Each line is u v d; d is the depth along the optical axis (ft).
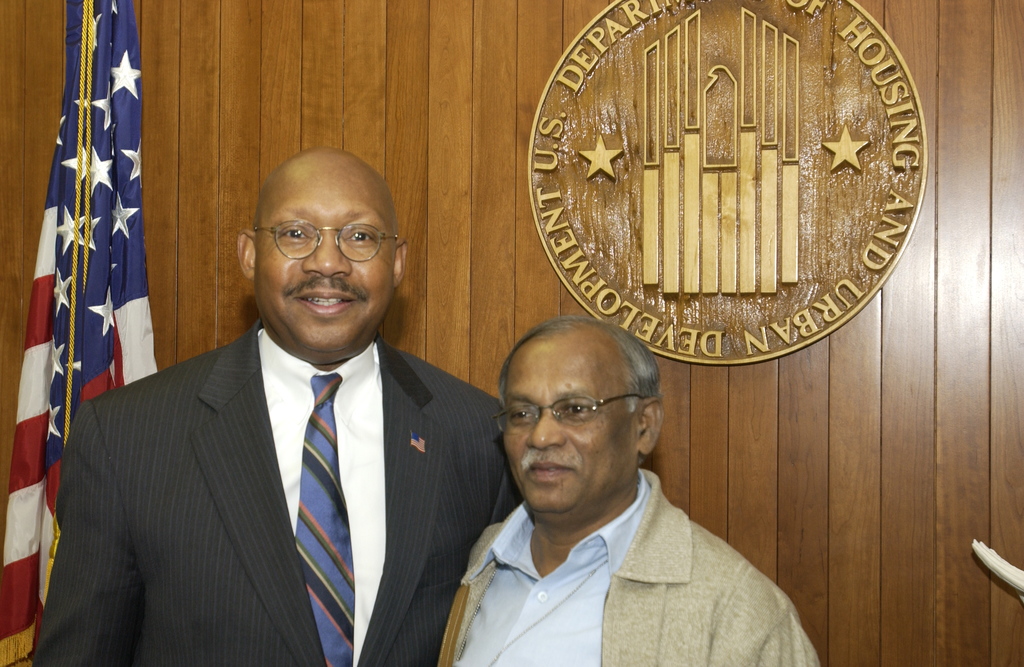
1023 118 7.16
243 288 8.34
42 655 4.50
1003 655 7.04
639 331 7.65
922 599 7.20
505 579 4.66
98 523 4.53
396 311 8.11
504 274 7.98
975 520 7.14
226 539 4.46
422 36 8.14
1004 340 7.15
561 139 7.85
